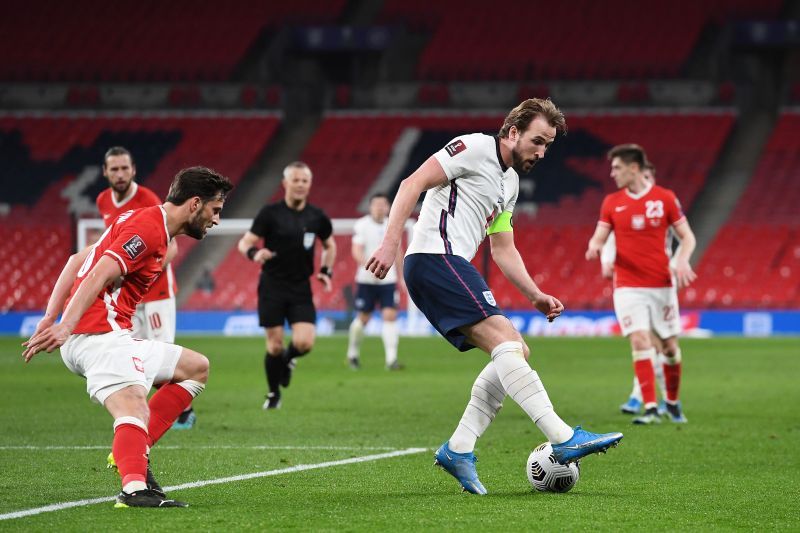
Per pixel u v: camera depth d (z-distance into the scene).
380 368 42.59
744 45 86.81
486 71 90.69
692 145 85.38
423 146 87.31
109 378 13.10
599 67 89.50
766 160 83.38
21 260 76.19
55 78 91.69
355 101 92.06
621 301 25.05
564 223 79.81
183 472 16.56
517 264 15.12
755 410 27.31
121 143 88.19
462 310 13.98
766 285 72.06
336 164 86.44
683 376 38.06
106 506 13.23
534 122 14.02
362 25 94.31
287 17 94.31
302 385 34.84
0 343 58.28
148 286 13.67
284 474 16.34
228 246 77.00
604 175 83.56
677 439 21.30
